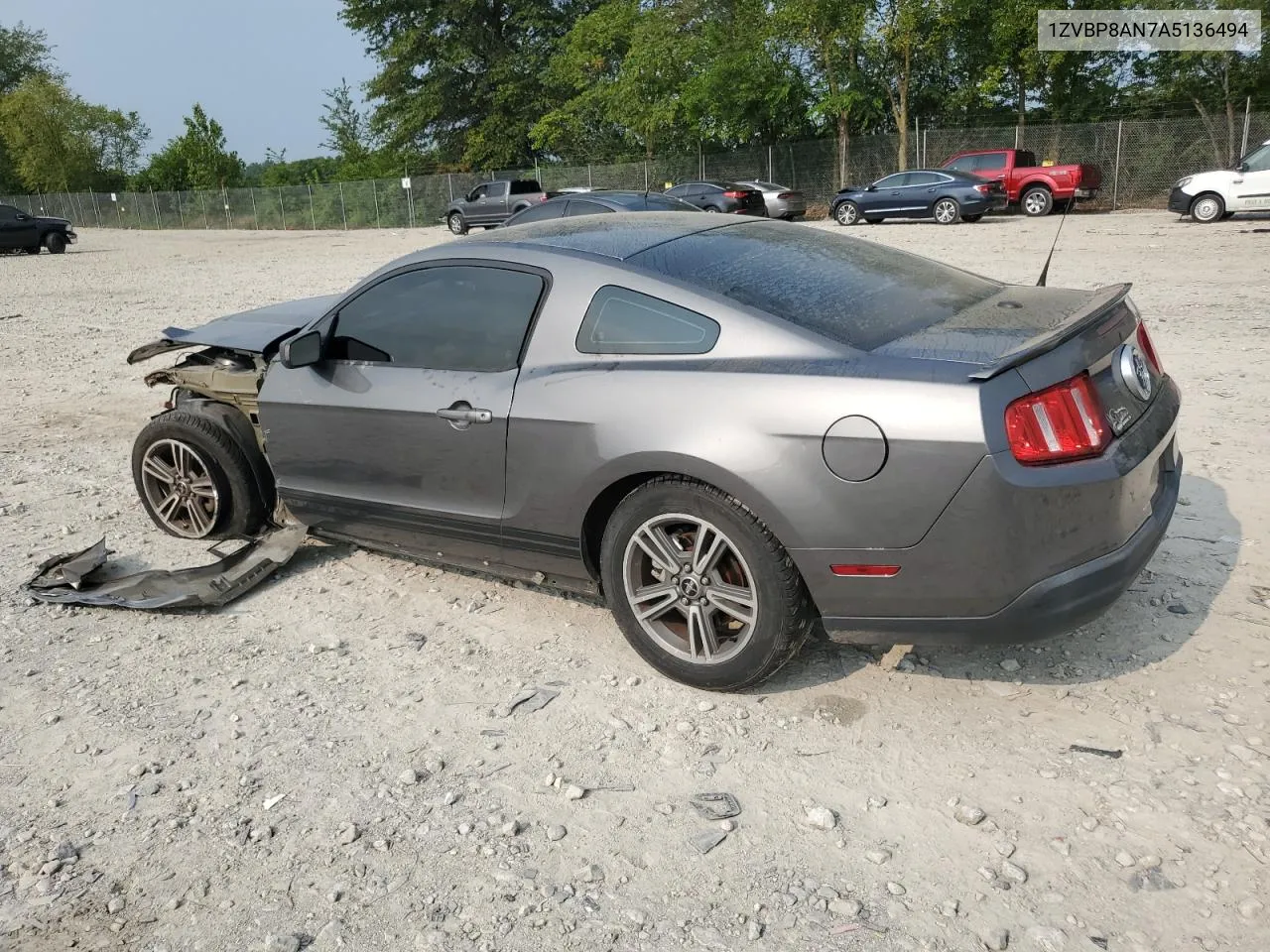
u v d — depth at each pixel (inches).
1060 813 104.2
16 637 160.2
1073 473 107.6
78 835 111.0
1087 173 967.0
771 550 119.3
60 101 2549.2
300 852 106.3
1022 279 487.2
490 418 140.7
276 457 174.7
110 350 440.1
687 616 129.8
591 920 94.4
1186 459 207.0
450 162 2007.9
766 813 107.9
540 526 140.6
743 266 136.1
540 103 1831.9
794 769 115.0
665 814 108.8
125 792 118.2
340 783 117.6
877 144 1240.8
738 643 125.5
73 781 121.1
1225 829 99.9
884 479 110.3
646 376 126.5
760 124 1397.6
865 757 116.3
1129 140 1059.9
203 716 134.0
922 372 110.4
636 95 1437.0
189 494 195.6
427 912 96.7
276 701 136.9
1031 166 994.7
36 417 314.0
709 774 115.1
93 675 146.8
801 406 114.4
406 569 180.2
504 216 1225.4
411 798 114.1
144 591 170.9
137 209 2263.8
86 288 746.2
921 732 120.1
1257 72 1076.5
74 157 2568.9
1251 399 248.8
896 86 1299.2
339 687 139.9
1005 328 119.1
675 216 163.0
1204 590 148.9
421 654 148.3
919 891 95.2
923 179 945.5
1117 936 88.2
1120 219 876.0
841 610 118.5
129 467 254.1
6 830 112.6
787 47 1307.8
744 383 118.8
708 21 1382.9
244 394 187.5
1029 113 1267.2
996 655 135.3
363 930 94.9
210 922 97.1
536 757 120.6
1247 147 999.6
